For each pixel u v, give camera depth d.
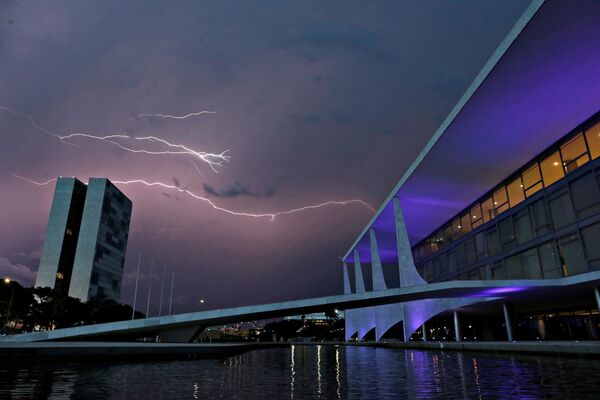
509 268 29.25
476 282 23.62
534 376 10.33
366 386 9.74
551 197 24.78
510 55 18.06
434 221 41.97
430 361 18.36
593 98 20.95
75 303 75.75
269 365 17.81
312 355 28.62
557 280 22.70
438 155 27.53
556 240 24.25
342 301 28.12
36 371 13.91
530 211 26.86
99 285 108.12
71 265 110.56
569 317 29.36
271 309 28.62
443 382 10.11
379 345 48.34
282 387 9.72
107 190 113.44
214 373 13.65
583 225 22.02
